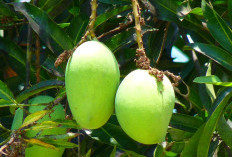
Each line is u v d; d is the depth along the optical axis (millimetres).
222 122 1428
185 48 1454
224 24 1446
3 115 1577
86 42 1311
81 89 1270
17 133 1366
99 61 1278
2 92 1399
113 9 1487
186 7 1499
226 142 1428
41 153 1418
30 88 1425
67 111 1504
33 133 1408
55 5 1581
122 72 1491
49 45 1431
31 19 1432
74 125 1375
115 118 1479
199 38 1581
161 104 1252
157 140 1261
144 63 1289
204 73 1498
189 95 1513
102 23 1550
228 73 1485
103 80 1273
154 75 1269
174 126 1490
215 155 1489
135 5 1333
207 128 1384
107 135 1468
